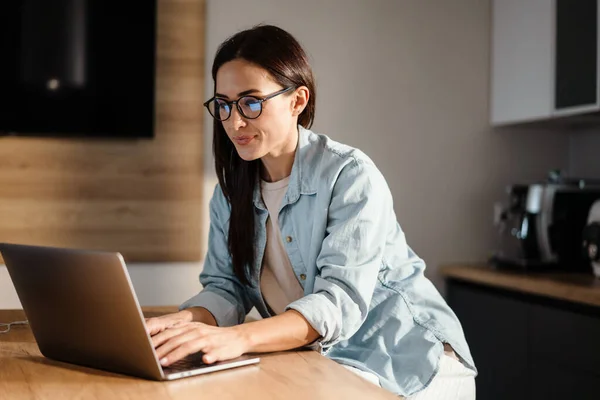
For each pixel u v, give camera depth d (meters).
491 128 3.66
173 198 3.25
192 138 3.27
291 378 1.24
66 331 1.34
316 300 1.46
